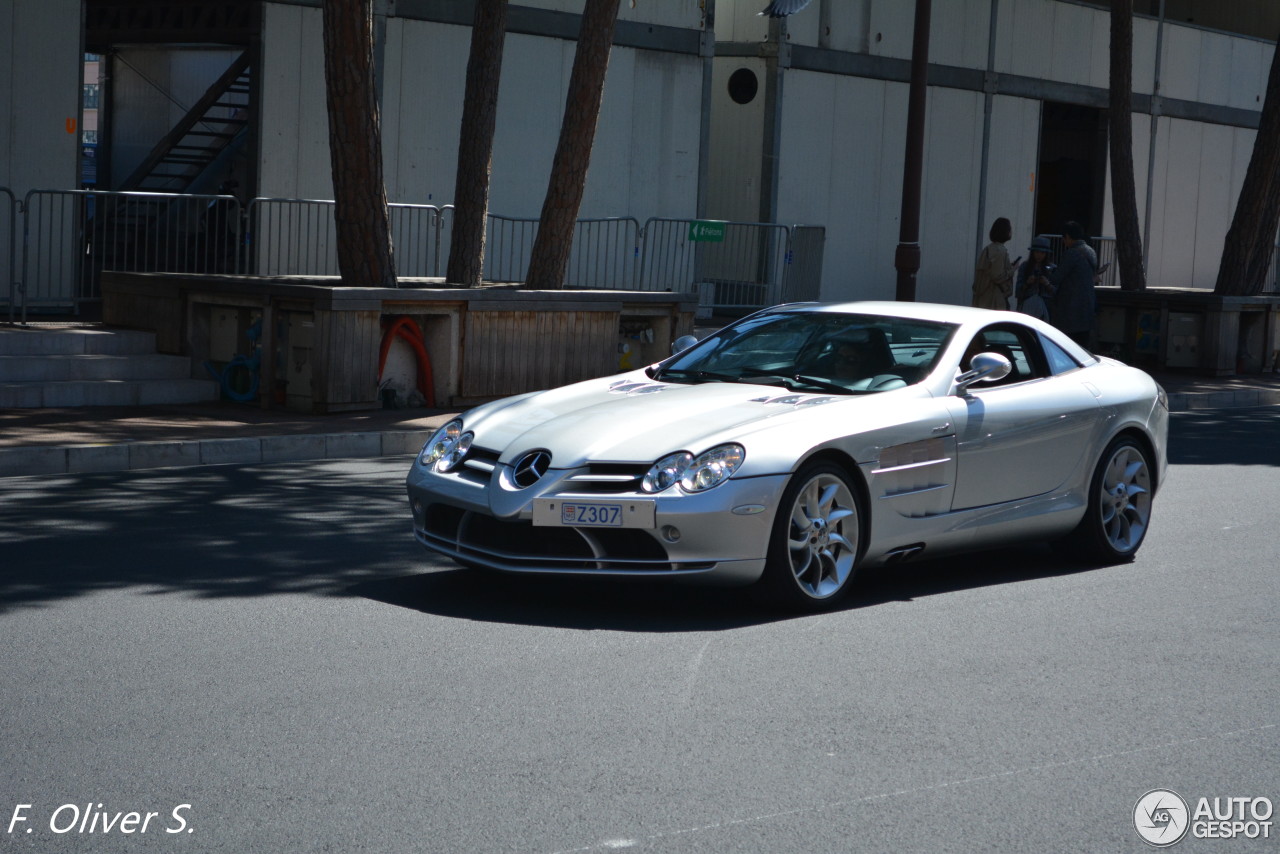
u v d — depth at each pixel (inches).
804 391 274.2
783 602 249.4
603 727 187.5
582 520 238.8
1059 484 295.1
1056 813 163.2
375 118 506.3
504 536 247.3
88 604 246.4
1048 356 304.5
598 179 849.5
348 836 149.8
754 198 953.5
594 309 557.9
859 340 288.2
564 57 826.2
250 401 506.0
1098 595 277.4
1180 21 1248.2
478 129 589.0
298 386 489.7
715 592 267.6
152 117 845.2
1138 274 872.9
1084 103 1141.1
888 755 180.4
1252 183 793.6
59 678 202.7
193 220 609.3
